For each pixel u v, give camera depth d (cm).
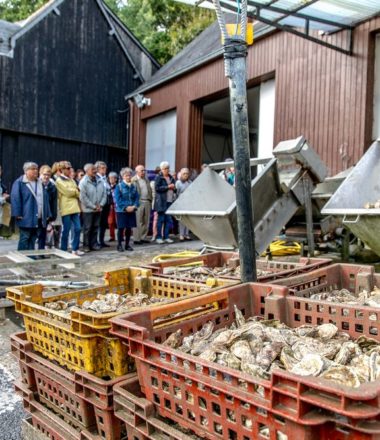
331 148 870
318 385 99
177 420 133
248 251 228
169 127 1436
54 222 761
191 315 188
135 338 144
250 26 223
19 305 204
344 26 810
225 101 1392
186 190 542
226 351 152
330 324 177
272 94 1048
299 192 509
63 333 175
